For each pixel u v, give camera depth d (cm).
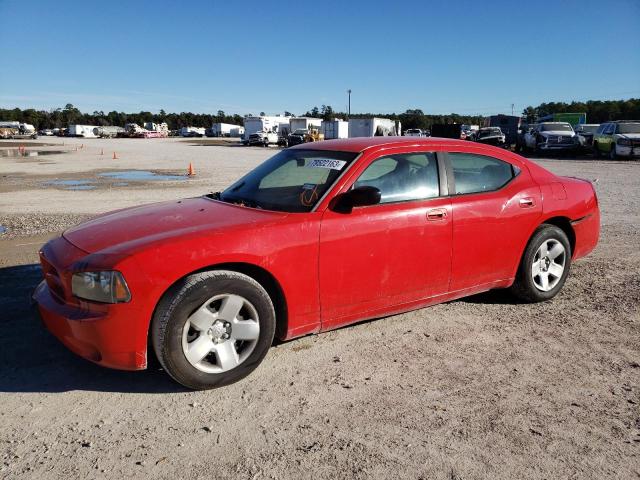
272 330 339
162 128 10531
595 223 510
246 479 242
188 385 316
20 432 278
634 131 2505
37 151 3844
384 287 380
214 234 319
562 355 372
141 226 346
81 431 280
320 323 361
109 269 295
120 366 303
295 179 392
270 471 247
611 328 421
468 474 246
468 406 305
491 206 426
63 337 313
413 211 386
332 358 367
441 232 400
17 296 489
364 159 380
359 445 267
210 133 10338
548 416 295
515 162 463
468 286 429
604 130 2633
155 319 304
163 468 250
